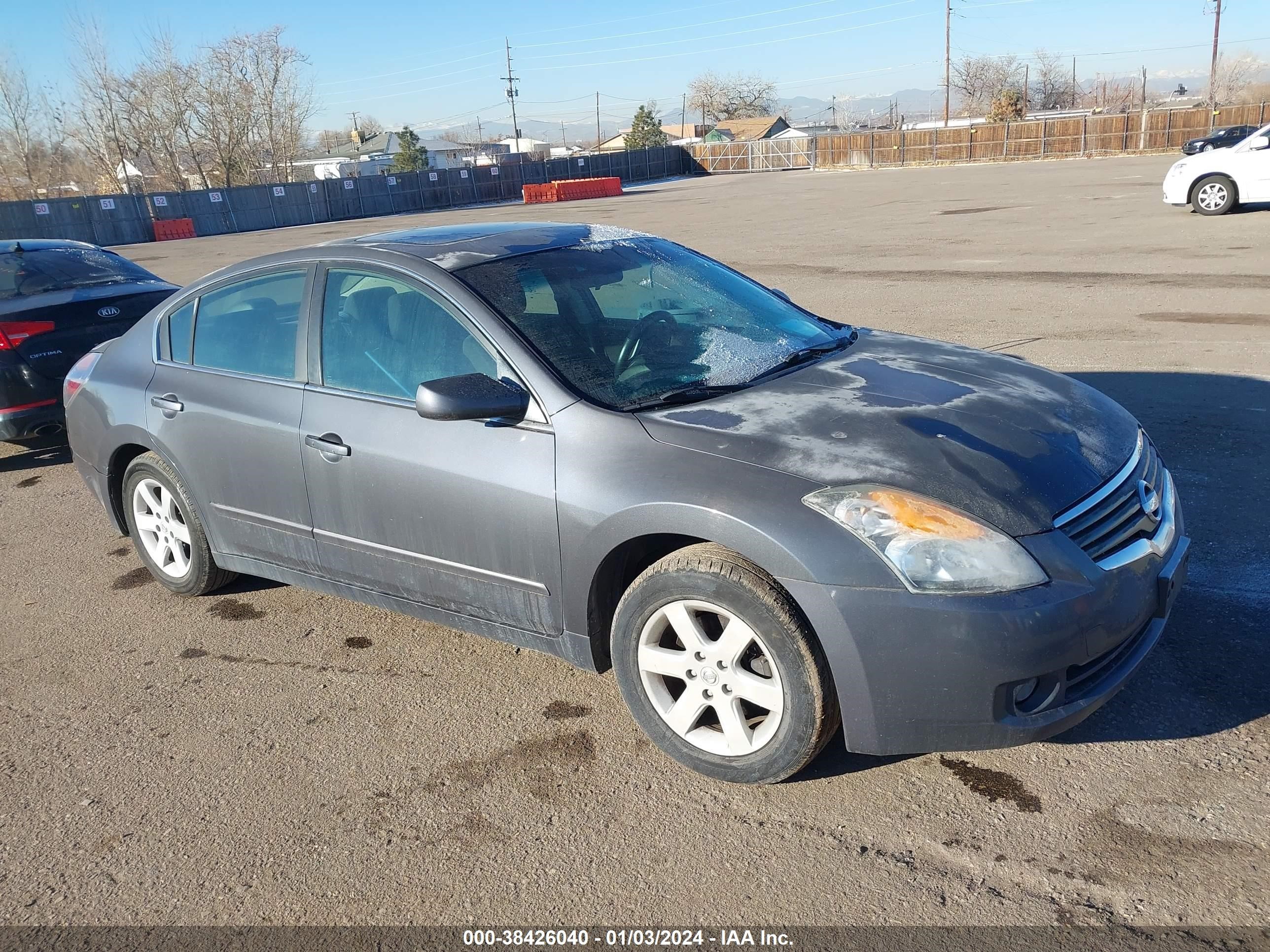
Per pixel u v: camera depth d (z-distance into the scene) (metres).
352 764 3.11
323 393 3.57
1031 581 2.43
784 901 2.39
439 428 3.22
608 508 2.82
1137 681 3.16
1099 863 2.41
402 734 3.26
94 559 5.12
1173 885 2.32
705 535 2.65
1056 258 12.59
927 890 2.38
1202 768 2.72
